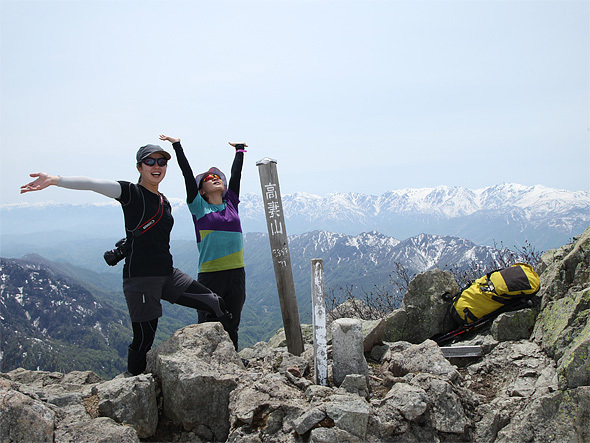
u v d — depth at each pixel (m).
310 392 2.63
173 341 3.01
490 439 2.53
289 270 3.50
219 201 3.47
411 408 2.47
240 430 2.49
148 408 2.66
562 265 3.33
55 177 2.69
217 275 3.35
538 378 2.79
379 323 3.66
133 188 2.93
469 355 3.35
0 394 2.30
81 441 2.32
